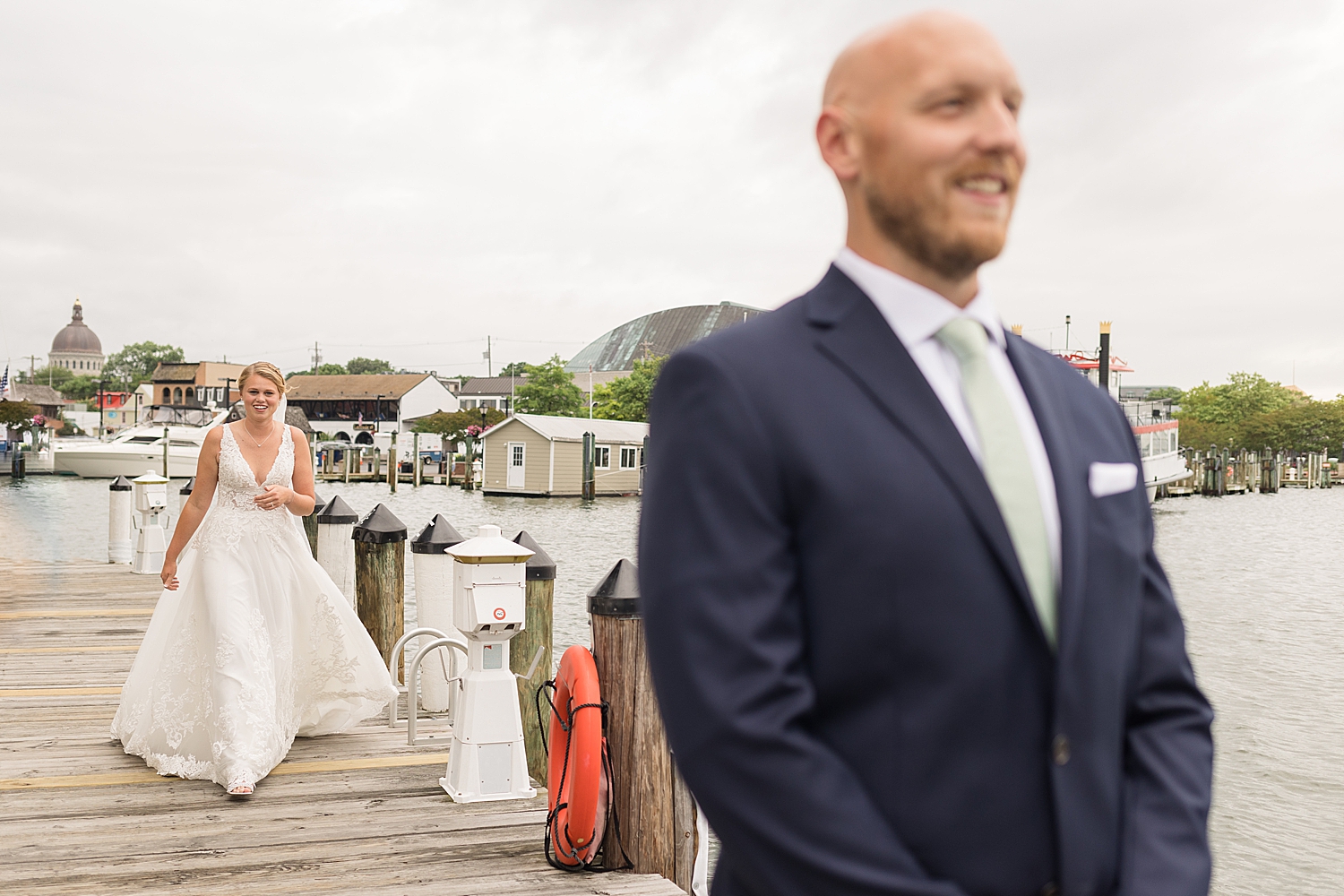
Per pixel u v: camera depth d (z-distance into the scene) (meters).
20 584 10.67
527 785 4.47
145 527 11.61
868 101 1.16
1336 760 8.93
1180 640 1.25
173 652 4.55
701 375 1.15
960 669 1.06
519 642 4.95
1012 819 1.08
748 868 1.08
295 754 4.97
